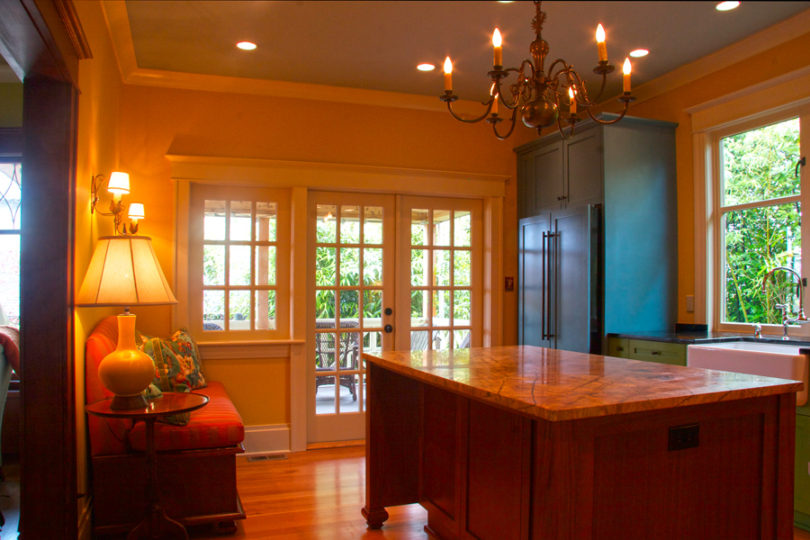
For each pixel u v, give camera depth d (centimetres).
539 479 154
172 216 392
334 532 268
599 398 158
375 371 273
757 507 184
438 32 325
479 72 388
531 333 438
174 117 395
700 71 369
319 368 431
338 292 436
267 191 421
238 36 332
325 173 422
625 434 160
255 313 416
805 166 317
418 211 459
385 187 437
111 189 299
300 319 414
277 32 327
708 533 175
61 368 211
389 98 436
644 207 384
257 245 417
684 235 387
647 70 382
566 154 411
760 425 186
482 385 179
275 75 398
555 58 357
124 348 232
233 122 405
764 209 343
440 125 454
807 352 264
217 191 411
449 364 230
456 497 223
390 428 276
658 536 165
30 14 162
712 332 364
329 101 426
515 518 181
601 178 375
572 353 269
